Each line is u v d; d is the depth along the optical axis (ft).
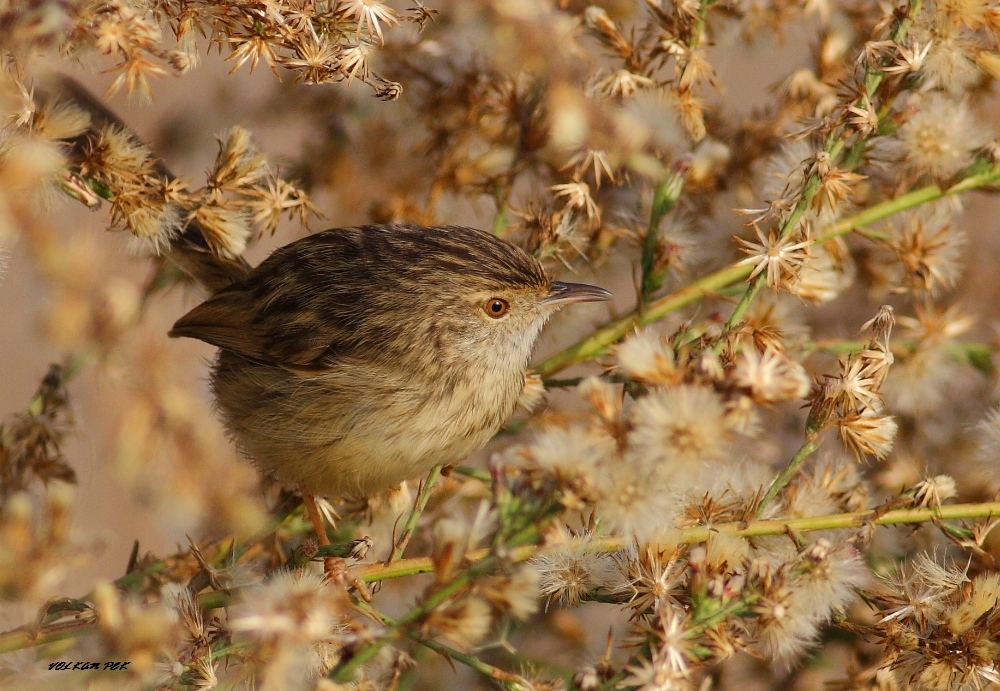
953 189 26.22
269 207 27.17
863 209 29.58
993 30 24.06
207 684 18.56
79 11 20.58
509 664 27.40
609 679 18.16
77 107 22.63
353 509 30.66
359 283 30.09
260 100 32.99
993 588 20.01
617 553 20.34
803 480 23.41
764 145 30.07
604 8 28.89
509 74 28.30
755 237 29.96
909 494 21.42
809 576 18.65
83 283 15.69
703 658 18.49
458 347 29.25
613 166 26.89
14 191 15.96
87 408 25.03
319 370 29.40
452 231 30.42
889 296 32.22
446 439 29.12
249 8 22.16
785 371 16.31
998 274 33.04
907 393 28.55
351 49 22.79
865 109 23.54
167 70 22.58
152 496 16.67
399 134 32.07
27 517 16.70
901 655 20.27
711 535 19.58
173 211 25.71
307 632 17.16
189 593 20.04
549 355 33.63
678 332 23.91
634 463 16.96
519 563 20.52
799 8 30.40
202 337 30.94
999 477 25.79
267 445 29.89
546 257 31.40
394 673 21.25
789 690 26.78
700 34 28.30
